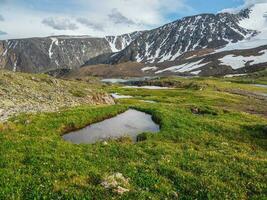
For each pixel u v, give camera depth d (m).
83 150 26.11
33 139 26.61
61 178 18.98
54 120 37.50
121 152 26.59
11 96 50.28
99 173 19.89
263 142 38.09
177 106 66.12
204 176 21.59
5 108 41.34
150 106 59.62
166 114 48.44
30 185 17.70
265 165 25.31
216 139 37.19
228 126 42.94
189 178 20.94
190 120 44.94
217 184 20.33
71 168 20.77
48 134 32.34
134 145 30.06
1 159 21.20
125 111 54.84
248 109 98.69
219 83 191.88
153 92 141.00
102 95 79.38
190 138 36.72
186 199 18.33
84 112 44.44
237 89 164.88
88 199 16.69
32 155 22.28
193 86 176.50
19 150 23.50
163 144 31.36
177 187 19.81
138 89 162.00
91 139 35.25
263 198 18.81
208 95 126.12
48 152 23.92
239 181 21.42
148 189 18.83
